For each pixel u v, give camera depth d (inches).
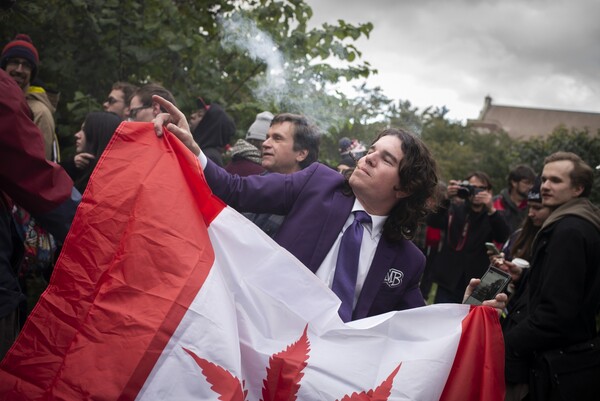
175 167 97.8
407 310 108.1
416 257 116.1
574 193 150.5
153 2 221.3
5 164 93.7
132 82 233.9
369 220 112.8
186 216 94.8
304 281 102.3
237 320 97.7
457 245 241.8
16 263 107.6
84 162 168.7
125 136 98.1
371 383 101.9
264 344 98.4
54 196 95.9
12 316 103.1
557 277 136.8
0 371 87.0
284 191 113.7
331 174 116.3
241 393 90.1
